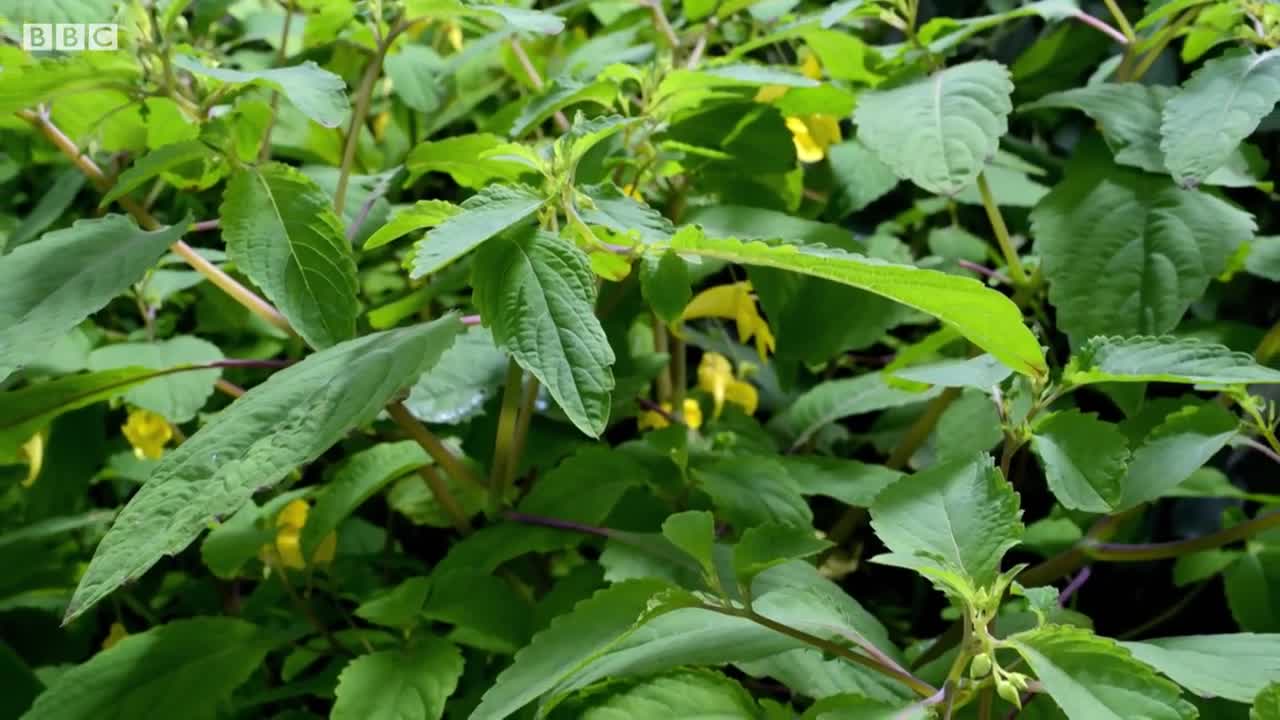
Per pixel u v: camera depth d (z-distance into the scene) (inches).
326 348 14.0
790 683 13.2
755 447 18.6
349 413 12.1
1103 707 10.3
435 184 24.7
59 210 17.9
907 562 11.3
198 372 18.2
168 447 21.0
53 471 20.0
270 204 14.4
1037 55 21.8
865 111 16.9
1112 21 23.3
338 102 13.9
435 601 14.7
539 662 12.5
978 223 24.7
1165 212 16.5
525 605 15.0
